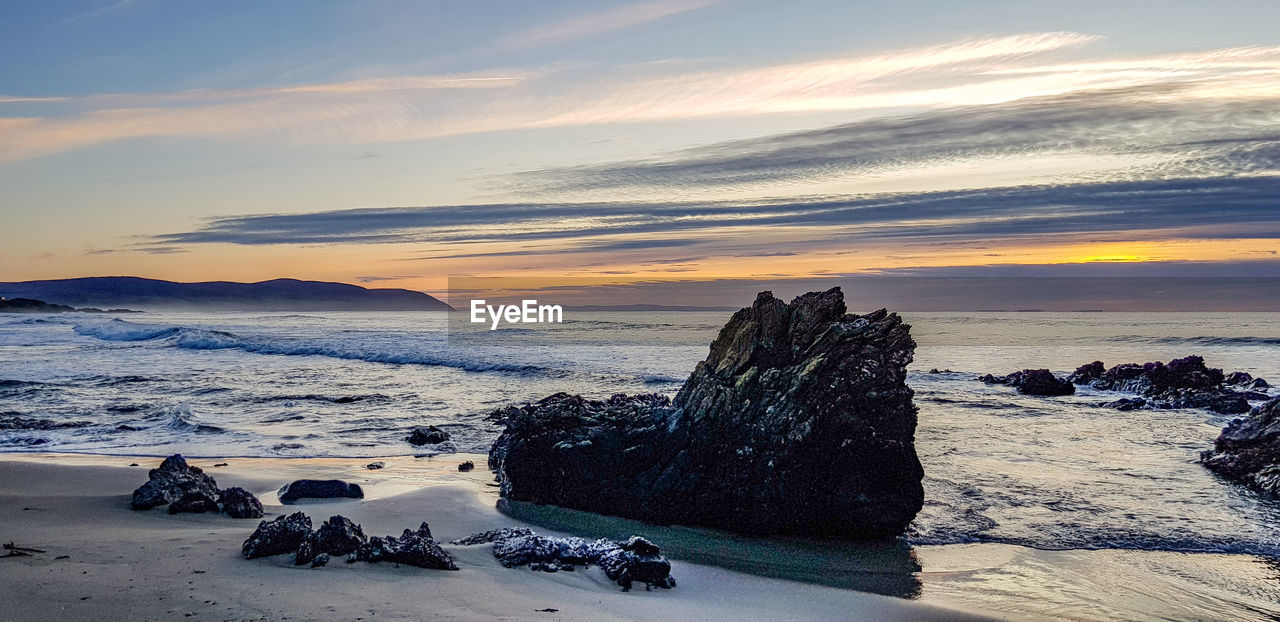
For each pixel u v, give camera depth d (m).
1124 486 16.67
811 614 10.12
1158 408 27.11
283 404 27.95
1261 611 10.50
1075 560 12.47
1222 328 73.06
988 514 14.86
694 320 83.62
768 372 15.21
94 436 21.84
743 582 11.43
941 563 12.44
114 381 34.34
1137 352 50.47
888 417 14.03
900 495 13.66
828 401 14.27
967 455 19.62
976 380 35.62
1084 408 27.23
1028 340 60.66
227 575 9.77
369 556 10.57
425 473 17.97
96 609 8.45
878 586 11.38
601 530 14.17
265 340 56.75
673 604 10.15
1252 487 16.50
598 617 9.24
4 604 8.50
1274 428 17.47
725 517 14.32
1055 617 10.24
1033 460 19.08
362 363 43.03
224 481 16.69
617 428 16.12
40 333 76.56
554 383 34.00
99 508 13.56
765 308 16.05
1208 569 12.05
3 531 11.79
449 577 10.28
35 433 22.12
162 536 11.65
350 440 21.67
